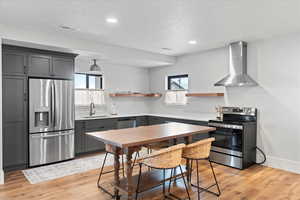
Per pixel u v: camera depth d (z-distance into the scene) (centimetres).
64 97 421
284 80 375
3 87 353
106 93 574
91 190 293
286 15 279
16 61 364
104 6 254
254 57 414
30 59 379
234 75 425
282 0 235
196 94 499
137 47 466
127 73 617
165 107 618
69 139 429
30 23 314
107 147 294
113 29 342
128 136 257
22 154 374
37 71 388
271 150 393
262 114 404
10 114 361
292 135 367
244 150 379
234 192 288
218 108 467
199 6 252
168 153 234
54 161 409
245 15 281
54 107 407
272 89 390
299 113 359
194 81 532
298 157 361
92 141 479
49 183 315
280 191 291
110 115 562
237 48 420
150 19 296
